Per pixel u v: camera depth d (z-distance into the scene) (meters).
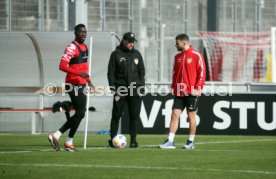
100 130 54.62
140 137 48.12
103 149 37.53
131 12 85.19
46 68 57.84
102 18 83.50
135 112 39.47
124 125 51.88
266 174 27.31
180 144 42.34
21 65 58.00
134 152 35.72
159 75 85.12
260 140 45.28
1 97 56.12
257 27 93.56
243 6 93.19
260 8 93.38
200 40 92.69
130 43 39.47
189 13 90.06
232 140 45.34
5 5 77.69
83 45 35.94
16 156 33.41
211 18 91.69
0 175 26.67
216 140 45.38
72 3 55.97
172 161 31.56
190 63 38.34
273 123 50.78
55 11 78.31
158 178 26.06
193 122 38.50
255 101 50.94
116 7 84.38
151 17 87.12
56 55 57.16
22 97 55.88
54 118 55.09
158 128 51.25
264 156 34.03
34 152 35.56
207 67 93.50
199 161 31.66
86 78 35.66
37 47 56.62
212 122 51.16
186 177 26.36
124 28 85.12
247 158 33.06
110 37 55.38
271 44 89.44
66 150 36.50
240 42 93.69
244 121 50.94
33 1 78.31
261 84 57.94
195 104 38.47
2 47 57.41
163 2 87.69
